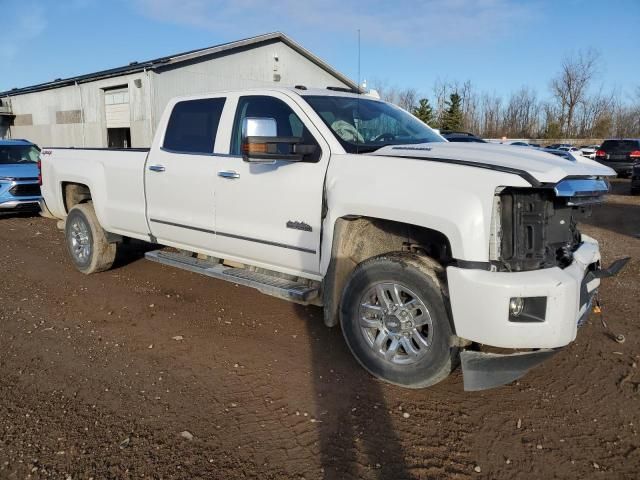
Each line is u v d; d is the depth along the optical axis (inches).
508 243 130.4
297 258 168.9
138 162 222.5
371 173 147.0
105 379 156.2
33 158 518.9
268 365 165.6
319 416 136.5
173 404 142.2
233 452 121.6
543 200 132.7
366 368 153.5
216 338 186.9
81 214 257.1
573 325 128.6
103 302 224.7
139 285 248.2
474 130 2255.2
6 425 131.3
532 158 139.0
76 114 1113.4
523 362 131.2
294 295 164.1
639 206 582.9
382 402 143.7
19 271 274.7
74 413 137.3
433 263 141.0
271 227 174.4
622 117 2207.2
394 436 128.3
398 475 114.3
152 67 872.9
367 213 145.0
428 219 133.3
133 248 306.7
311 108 170.4
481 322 126.4
